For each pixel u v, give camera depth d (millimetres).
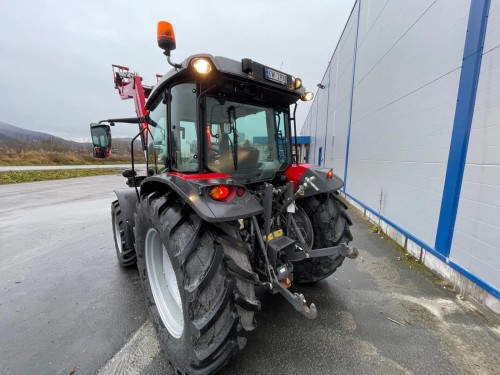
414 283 2566
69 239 4098
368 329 1895
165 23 1474
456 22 2580
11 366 1615
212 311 1269
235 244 1443
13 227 4805
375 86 4867
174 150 1800
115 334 1908
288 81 1869
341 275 2740
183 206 1514
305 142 16078
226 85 1699
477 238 2207
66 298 2400
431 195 2902
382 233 4172
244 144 1973
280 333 1850
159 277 1977
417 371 1521
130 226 2732
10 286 2633
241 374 1504
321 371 1526
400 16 3848
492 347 1713
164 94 1839
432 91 2953
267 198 1692
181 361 1417
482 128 2203
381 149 4473
